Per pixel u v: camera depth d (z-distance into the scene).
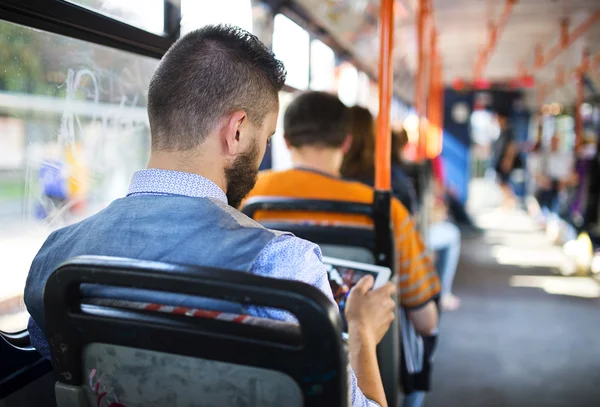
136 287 0.72
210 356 0.72
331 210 1.57
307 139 1.73
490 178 15.23
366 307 1.14
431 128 5.85
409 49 5.20
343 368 0.67
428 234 3.69
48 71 1.40
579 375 3.16
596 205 6.55
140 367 0.77
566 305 4.59
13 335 1.22
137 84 1.71
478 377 3.12
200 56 0.85
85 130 1.55
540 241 7.90
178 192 0.84
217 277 0.68
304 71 3.09
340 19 3.31
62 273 0.75
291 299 0.65
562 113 10.06
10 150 1.35
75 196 1.55
